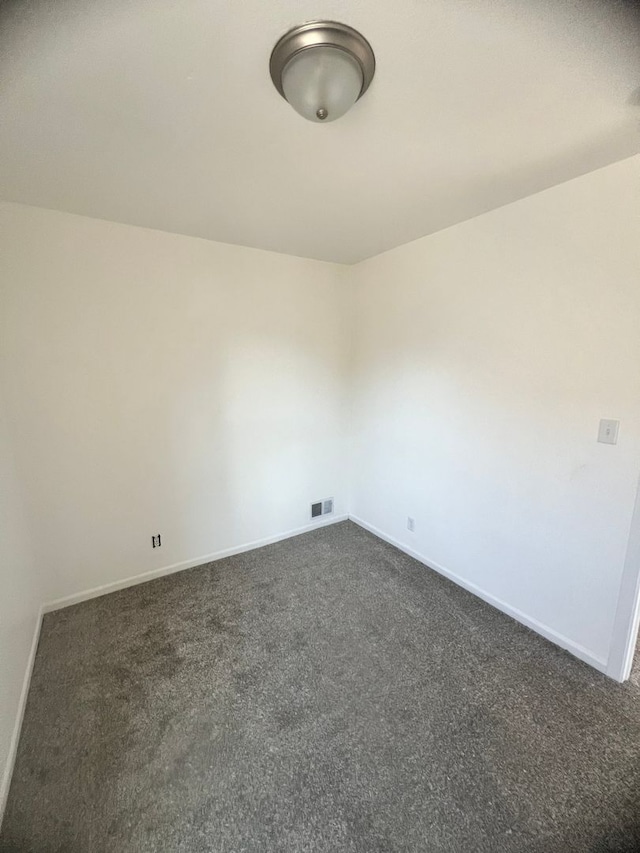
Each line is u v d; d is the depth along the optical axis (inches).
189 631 83.6
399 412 113.6
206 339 103.4
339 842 46.4
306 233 96.2
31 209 79.4
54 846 46.3
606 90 46.1
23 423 82.9
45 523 87.8
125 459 96.2
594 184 65.6
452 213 84.0
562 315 72.3
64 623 86.2
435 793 51.7
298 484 127.3
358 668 73.2
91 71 41.6
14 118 49.7
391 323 112.3
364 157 61.1
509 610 87.9
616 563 68.6
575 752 57.1
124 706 65.3
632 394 64.5
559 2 34.2
